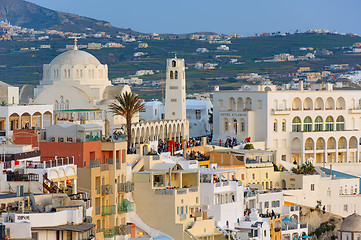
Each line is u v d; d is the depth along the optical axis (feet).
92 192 643.04
